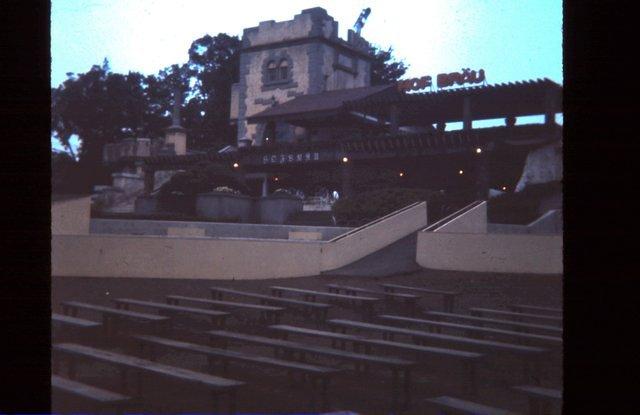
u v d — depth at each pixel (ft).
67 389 14.40
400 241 71.87
